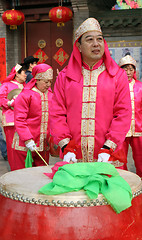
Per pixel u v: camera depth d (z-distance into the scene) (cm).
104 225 148
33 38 1169
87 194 151
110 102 218
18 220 151
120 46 1042
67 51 1136
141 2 1711
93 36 209
